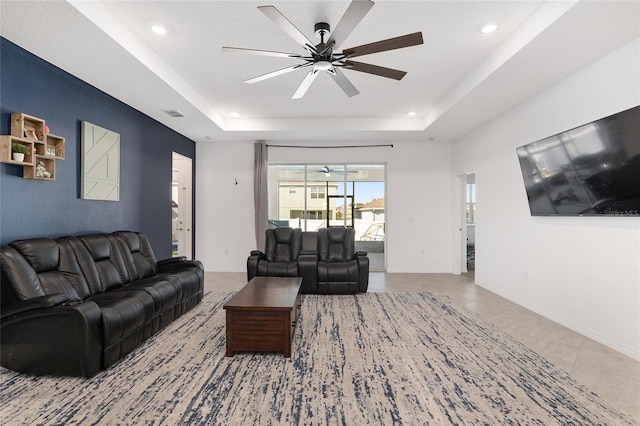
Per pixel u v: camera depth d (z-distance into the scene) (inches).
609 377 92.1
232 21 110.3
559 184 132.4
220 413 75.4
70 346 89.0
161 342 116.8
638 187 99.3
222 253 263.3
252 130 226.4
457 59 136.5
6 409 76.3
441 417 74.3
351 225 269.1
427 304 167.0
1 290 95.7
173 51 131.0
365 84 164.7
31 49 111.7
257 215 257.0
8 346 91.0
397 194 260.5
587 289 122.6
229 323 105.7
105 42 107.5
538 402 80.1
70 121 132.9
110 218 158.6
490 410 76.9
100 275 126.4
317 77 156.1
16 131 105.8
